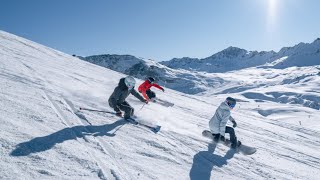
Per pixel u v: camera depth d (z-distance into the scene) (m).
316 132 19.09
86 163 4.26
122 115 7.85
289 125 20.00
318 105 124.19
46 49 26.64
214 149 7.14
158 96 17.77
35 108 6.28
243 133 11.39
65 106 7.32
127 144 5.68
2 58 12.20
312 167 8.23
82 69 19.33
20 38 28.00
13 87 7.66
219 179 5.30
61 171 3.84
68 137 5.13
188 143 7.02
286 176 6.49
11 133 4.57
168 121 9.12
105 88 12.57
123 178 4.16
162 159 5.43
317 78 199.88
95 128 6.20
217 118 7.65
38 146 4.39
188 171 5.26
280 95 153.50
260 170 6.46
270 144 10.35
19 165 3.70
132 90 7.75
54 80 10.67
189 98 23.42
